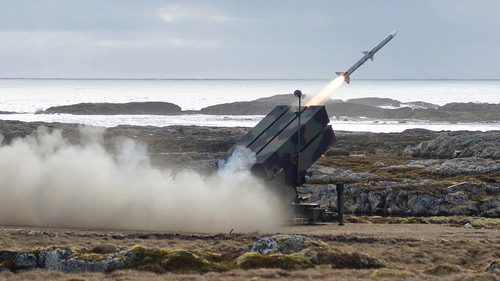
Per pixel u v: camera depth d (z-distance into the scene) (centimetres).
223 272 5091
